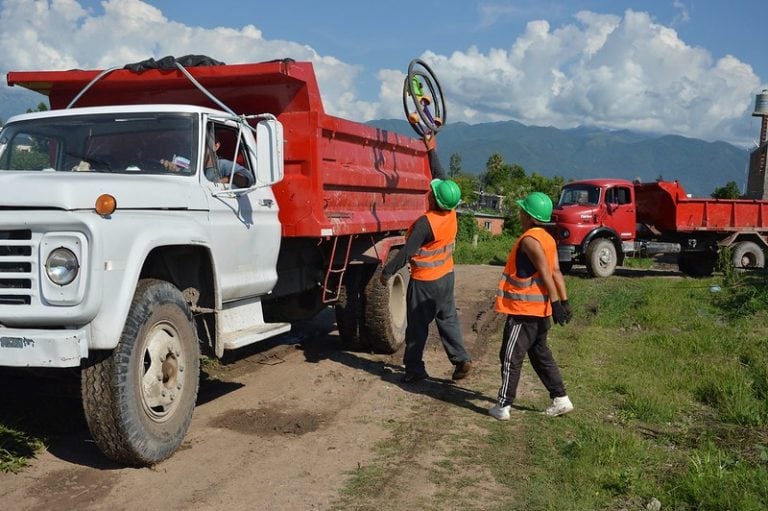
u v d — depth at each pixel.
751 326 10.01
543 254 5.74
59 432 5.24
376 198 8.32
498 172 106.62
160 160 5.43
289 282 7.33
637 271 20.98
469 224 36.22
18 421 5.22
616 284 15.95
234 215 5.75
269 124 5.64
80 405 5.79
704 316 11.06
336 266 7.77
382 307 8.05
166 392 4.72
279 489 4.41
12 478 4.43
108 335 4.15
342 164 7.32
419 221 6.78
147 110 5.65
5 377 5.27
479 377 7.45
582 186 18.34
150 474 4.56
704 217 18.69
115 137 5.55
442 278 6.94
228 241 5.61
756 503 4.16
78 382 4.84
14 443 4.88
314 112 6.52
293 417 5.88
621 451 5.07
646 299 12.41
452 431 5.64
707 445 5.28
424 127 8.20
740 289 13.12
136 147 5.49
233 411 5.99
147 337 4.55
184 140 5.52
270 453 5.03
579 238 17.55
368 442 5.34
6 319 4.12
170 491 4.32
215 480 4.52
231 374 7.27
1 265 4.18
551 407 6.09
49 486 4.33
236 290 5.80
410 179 9.25
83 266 4.05
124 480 4.45
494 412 5.96
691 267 19.88
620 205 18.09
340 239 7.69
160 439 4.63
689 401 6.59
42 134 5.68
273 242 6.39
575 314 11.42
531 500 4.33
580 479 4.61
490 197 86.44
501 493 4.45
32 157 5.64
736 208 18.97
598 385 7.00
